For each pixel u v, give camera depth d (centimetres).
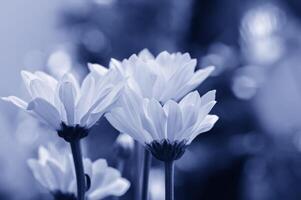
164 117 36
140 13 88
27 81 36
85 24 91
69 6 93
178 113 35
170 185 36
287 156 92
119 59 88
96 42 90
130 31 88
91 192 41
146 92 37
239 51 95
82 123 36
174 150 36
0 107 96
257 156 91
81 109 36
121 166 45
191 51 91
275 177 92
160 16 89
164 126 36
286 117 93
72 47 91
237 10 94
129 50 88
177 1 89
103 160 41
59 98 35
